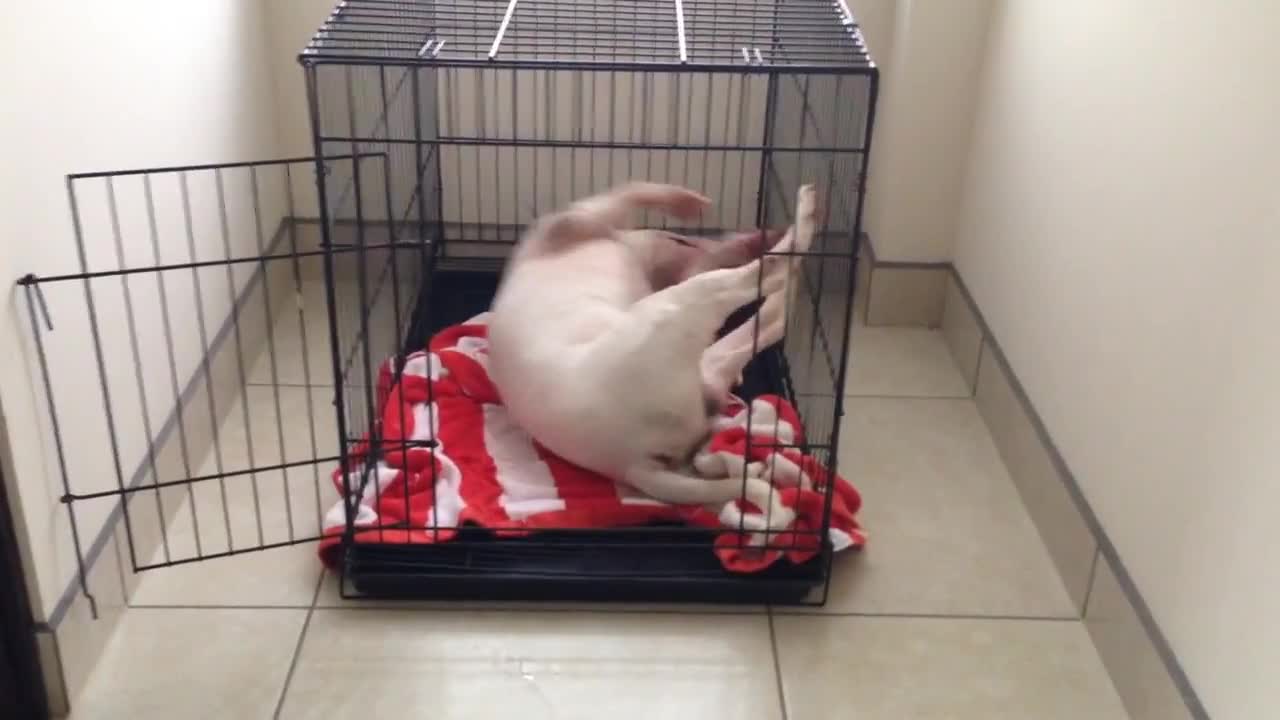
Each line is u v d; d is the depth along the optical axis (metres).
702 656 1.61
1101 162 1.68
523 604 1.69
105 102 1.58
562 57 2.07
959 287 2.35
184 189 1.70
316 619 1.65
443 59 1.52
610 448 1.76
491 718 1.51
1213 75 1.38
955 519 1.89
